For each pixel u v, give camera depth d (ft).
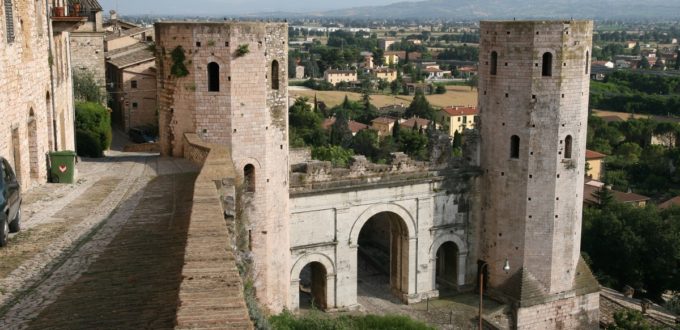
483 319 185.68
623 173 479.00
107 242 86.79
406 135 454.81
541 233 188.55
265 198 152.97
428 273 200.23
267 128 150.71
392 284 205.87
